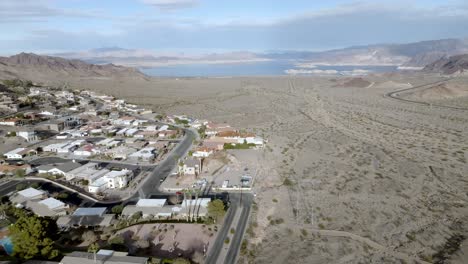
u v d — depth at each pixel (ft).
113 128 590.14
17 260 214.90
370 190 333.83
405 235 254.88
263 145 483.10
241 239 252.62
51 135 549.13
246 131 563.48
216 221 278.05
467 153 445.37
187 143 513.86
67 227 265.95
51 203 297.94
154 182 364.99
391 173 377.30
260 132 559.38
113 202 317.22
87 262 205.57
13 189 341.41
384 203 306.76
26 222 229.66
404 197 318.65
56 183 359.46
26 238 217.56
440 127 588.09
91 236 245.45
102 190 344.08
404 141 503.61
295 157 433.48
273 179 364.99
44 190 341.00
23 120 590.96
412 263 222.28
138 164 422.41
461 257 226.38
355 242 246.47
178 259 216.74
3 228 259.19
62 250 231.71
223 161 418.72
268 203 309.22
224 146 474.90
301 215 285.64
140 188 349.41
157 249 237.86
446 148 468.75
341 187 341.00
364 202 308.60
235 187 342.44
